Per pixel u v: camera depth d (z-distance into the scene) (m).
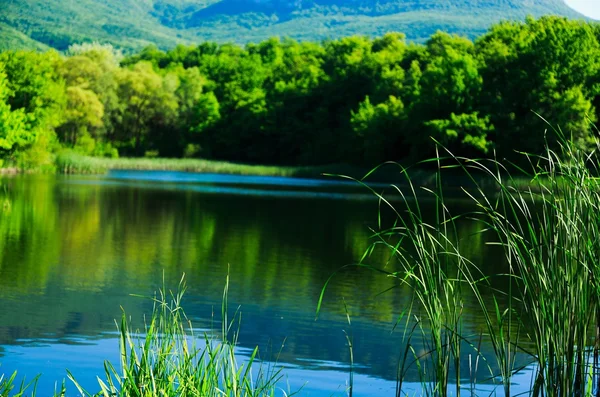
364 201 34.53
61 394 4.90
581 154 4.59
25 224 19.48
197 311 9.78
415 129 58.84
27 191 31.28
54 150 58.69
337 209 28.98
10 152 47.78
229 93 88.81
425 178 52.34
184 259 14.46
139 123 83.12
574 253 4.32
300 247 16.89
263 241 17.83
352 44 96.25
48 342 8.02
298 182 53.25
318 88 84.31
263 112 84.62
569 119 49.44
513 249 4.51
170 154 85.00
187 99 85.94
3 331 8.41
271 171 65.94
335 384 6.86
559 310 4.32
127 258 14.34
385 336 8.68
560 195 4.48
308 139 83.25
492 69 56.78
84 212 23.48
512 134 53.31
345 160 75.81
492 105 54.44
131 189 36.59
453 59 57.12
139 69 84.56
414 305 10.50
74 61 73.06
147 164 65.69
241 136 85.50
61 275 12.19
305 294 11.20
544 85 52.84
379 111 65.94
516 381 6.94
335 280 12.52
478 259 15.30
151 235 18.30
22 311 9.45
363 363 7.56
